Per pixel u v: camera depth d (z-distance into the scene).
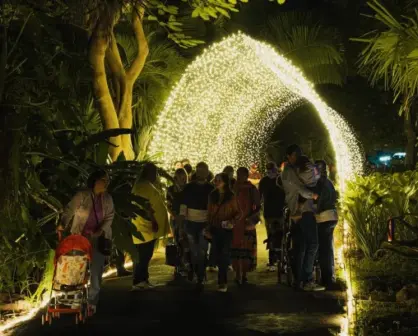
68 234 10.01
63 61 11.50
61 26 12.62
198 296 10.91
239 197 11.96
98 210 9.31
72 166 11.27
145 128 19.34
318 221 11.29
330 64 26.12
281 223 13.38
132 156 16.09
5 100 10.55
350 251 14.61
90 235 9.27
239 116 24.86
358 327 8.27
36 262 10.52
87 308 9.06
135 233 10.92
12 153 9.99
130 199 10.89
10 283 10.44
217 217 11.24
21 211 10.28
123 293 11.22
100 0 14.02
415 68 13.03
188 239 11.70
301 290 11.25
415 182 13.85
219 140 24.55
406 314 8.86
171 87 21.03
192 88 20.41
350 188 14.69
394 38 12.94
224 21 25.78
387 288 10.57
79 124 11.78
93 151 12.47
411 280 11.05
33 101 10.88
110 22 14.60
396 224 13.31
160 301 10.50
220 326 8.81
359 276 11.73
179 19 21.78
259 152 28.25
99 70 14.82
